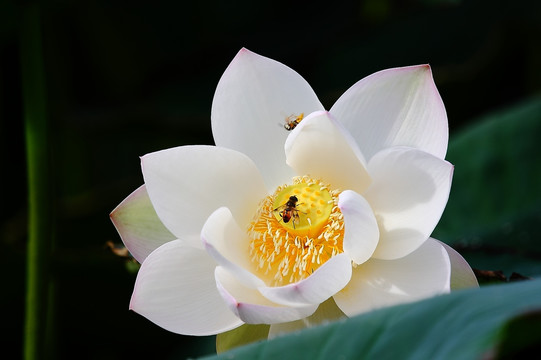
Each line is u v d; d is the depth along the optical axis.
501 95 1.38
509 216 1.21
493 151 1.23
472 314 0.95
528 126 1.23
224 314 1.08
